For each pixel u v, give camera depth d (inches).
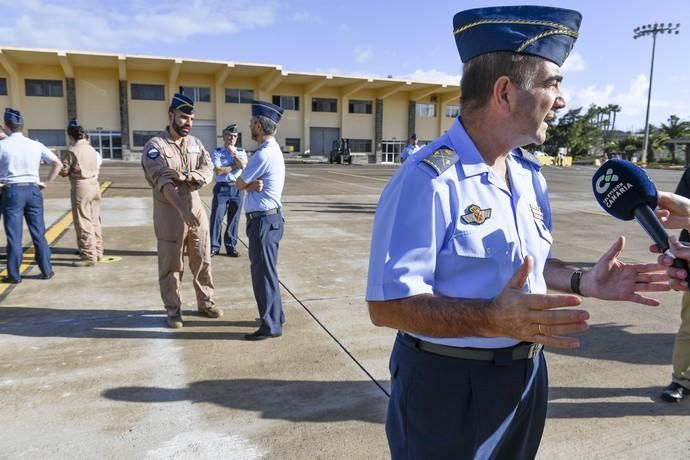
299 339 159.2
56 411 116.2
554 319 41.1
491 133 53.1
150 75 1421.0
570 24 50.1
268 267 156.5
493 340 53.9
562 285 60.0
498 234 52.0
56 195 504.7
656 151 2111.2
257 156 150.6
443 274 51.9
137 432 108.6
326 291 209.2
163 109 1443.2
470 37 51.9
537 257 56.1
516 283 43.7
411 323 48.4
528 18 48.9
